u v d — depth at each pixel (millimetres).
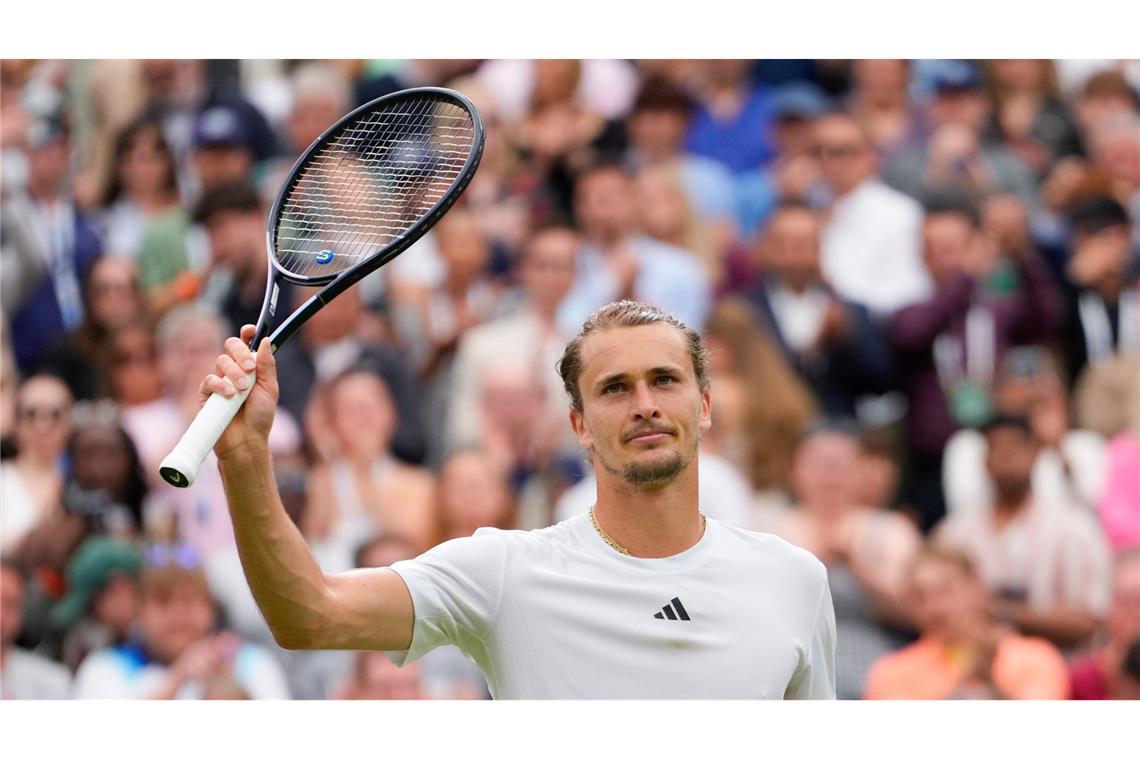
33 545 23844
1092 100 27844
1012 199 26672
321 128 27484
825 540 23453
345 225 12922
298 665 22375
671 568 10344
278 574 9188
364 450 24016
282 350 24672
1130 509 24344
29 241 26500
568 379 10734
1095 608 23375
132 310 26094
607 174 25781
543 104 27125
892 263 26016
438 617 9953
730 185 26625
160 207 26766
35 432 24844
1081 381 25969
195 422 9016
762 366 24656
